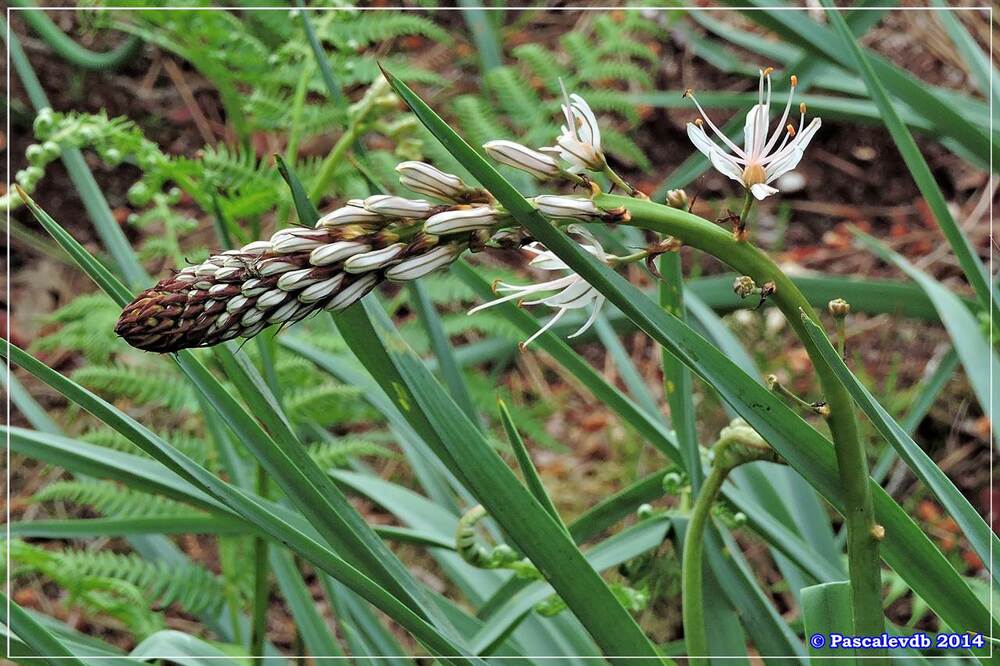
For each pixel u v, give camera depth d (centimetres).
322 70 92
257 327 67
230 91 108
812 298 146
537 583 86
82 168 104
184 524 90
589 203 66
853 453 70
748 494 97
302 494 74
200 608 103
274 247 66
